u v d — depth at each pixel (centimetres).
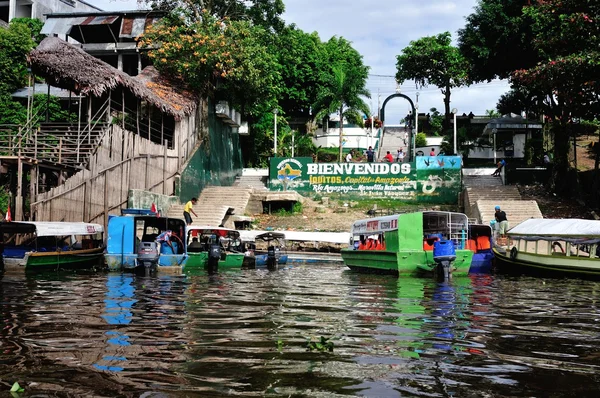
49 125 2500
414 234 1739
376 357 601
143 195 2520
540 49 2700
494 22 3231
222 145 3669
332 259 2505
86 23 3712
